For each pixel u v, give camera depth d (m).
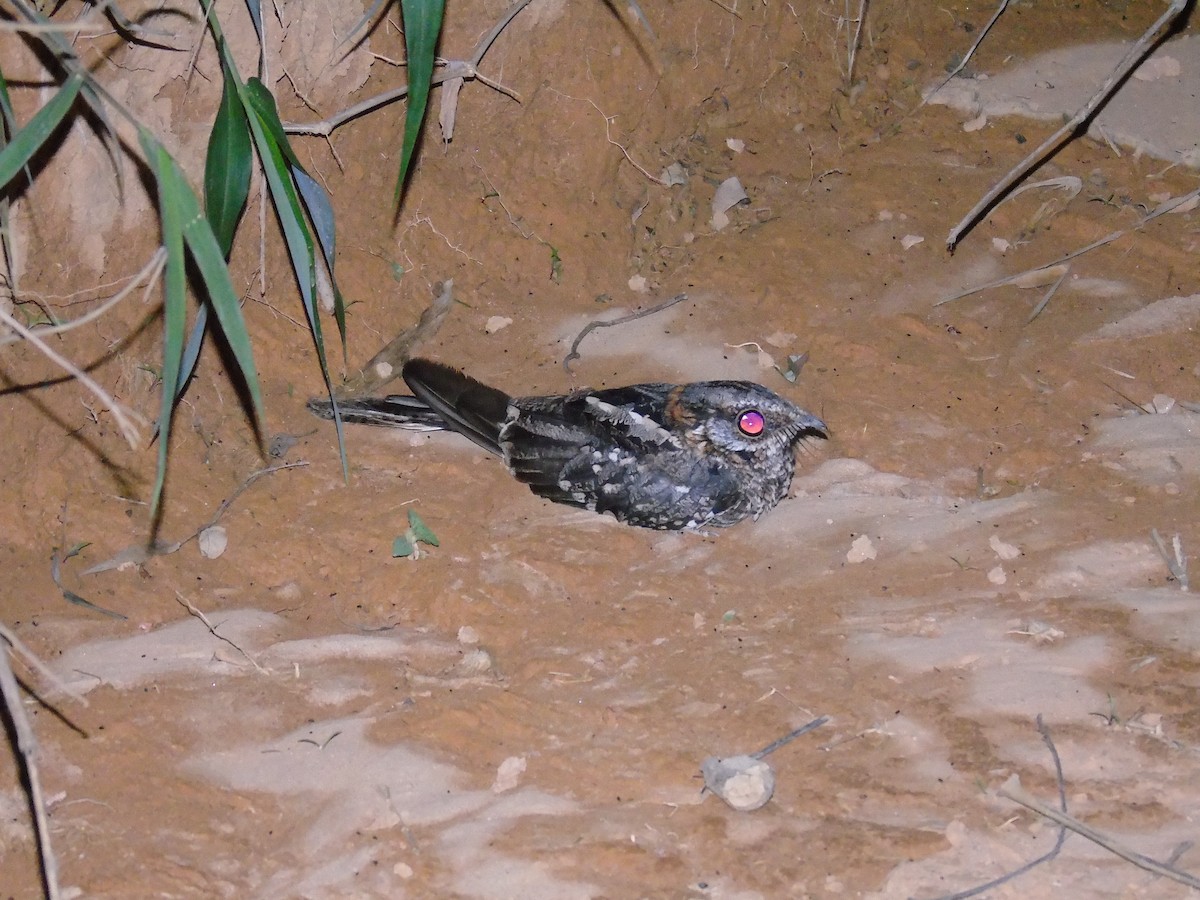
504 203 1.50
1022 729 1.26
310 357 1.43
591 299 1.50
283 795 1.25
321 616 1.33
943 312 1.48
